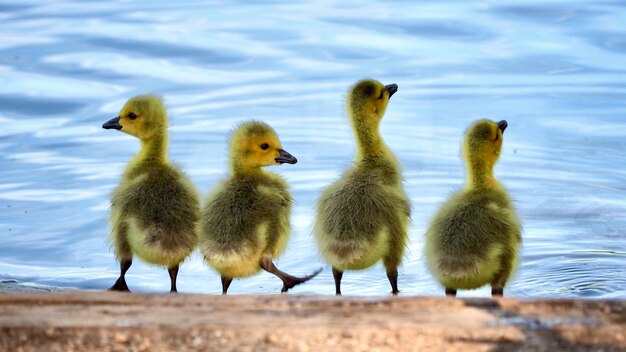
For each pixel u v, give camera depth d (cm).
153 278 1528
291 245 1609
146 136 1383
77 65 2481
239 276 1293
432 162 1948
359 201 1285
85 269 1563
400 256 1307
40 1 3016
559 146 2005
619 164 1917
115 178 1903
